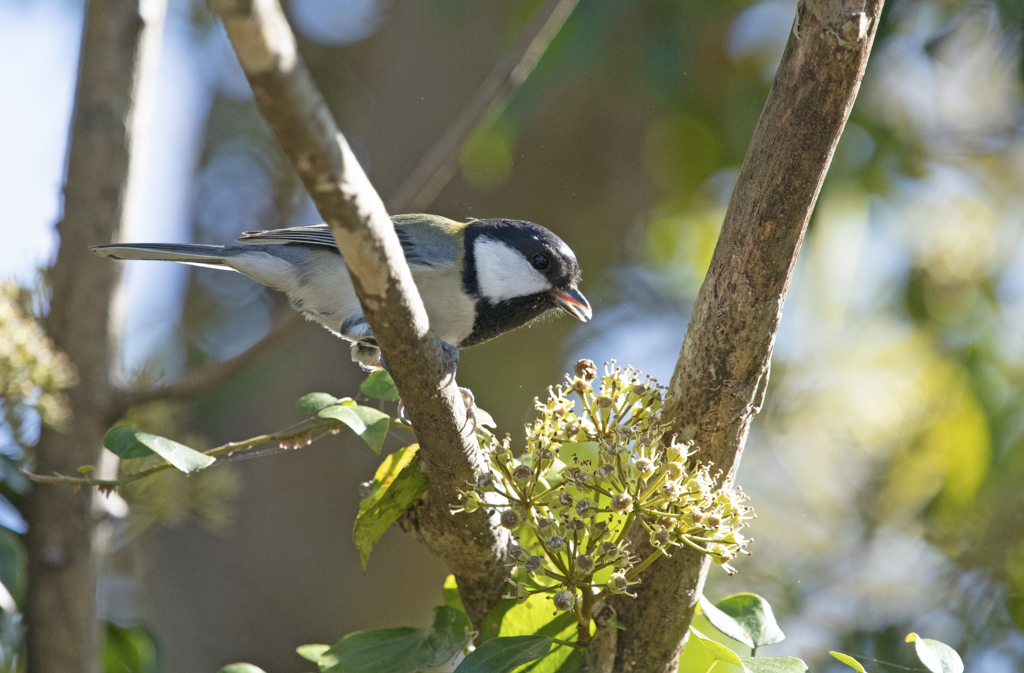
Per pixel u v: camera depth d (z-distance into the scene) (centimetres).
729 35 1215
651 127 1232
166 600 1028
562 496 409
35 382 570
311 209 1458
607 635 441
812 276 1052
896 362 1155
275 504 1030
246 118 1495
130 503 675
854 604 1028
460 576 503
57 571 631
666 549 438
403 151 1148
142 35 716
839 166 1091
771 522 1119
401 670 466
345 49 1453
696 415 443
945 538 1005
